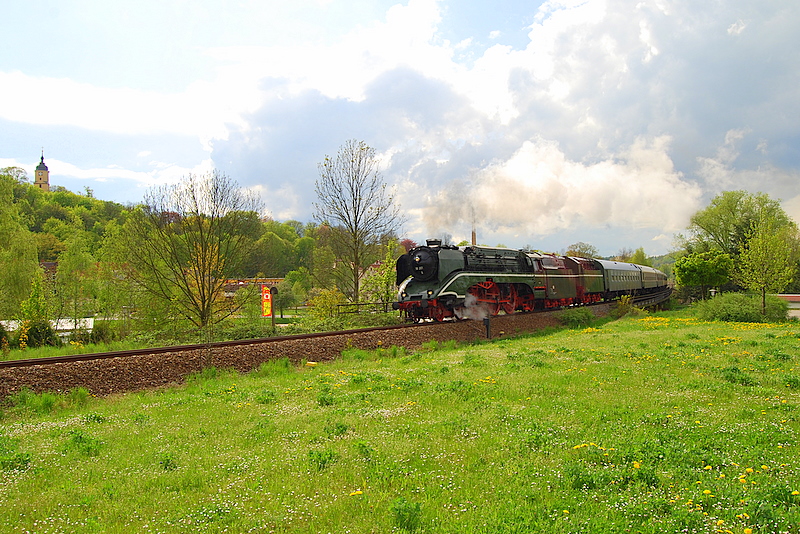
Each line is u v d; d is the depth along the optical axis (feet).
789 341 68.28
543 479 23.47
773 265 115.75
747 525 18.35
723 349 62.13
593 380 44.70
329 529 19.36
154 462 26.99
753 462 24.07
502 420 33.06
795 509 18.86
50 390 43.83
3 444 30.30
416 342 73.46
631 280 168.45
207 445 29.96
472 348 72.95
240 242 95.50
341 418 34.19
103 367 47.65
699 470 23.47
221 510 20.90
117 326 105.50
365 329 72.33
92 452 28.91
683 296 201.46
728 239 190.49
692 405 35.42
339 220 107.76
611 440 28.17
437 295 84.07
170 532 19.30
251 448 29.25
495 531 18.43
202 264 87.15
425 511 20.42
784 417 31.65
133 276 100.12
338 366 57.82
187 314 93.71
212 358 54.80
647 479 22.57
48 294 118.21
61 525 20.11
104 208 328.08
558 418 33.06
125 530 19.52
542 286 111.45
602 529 18.37
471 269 90.89
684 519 18.72
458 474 24.35
